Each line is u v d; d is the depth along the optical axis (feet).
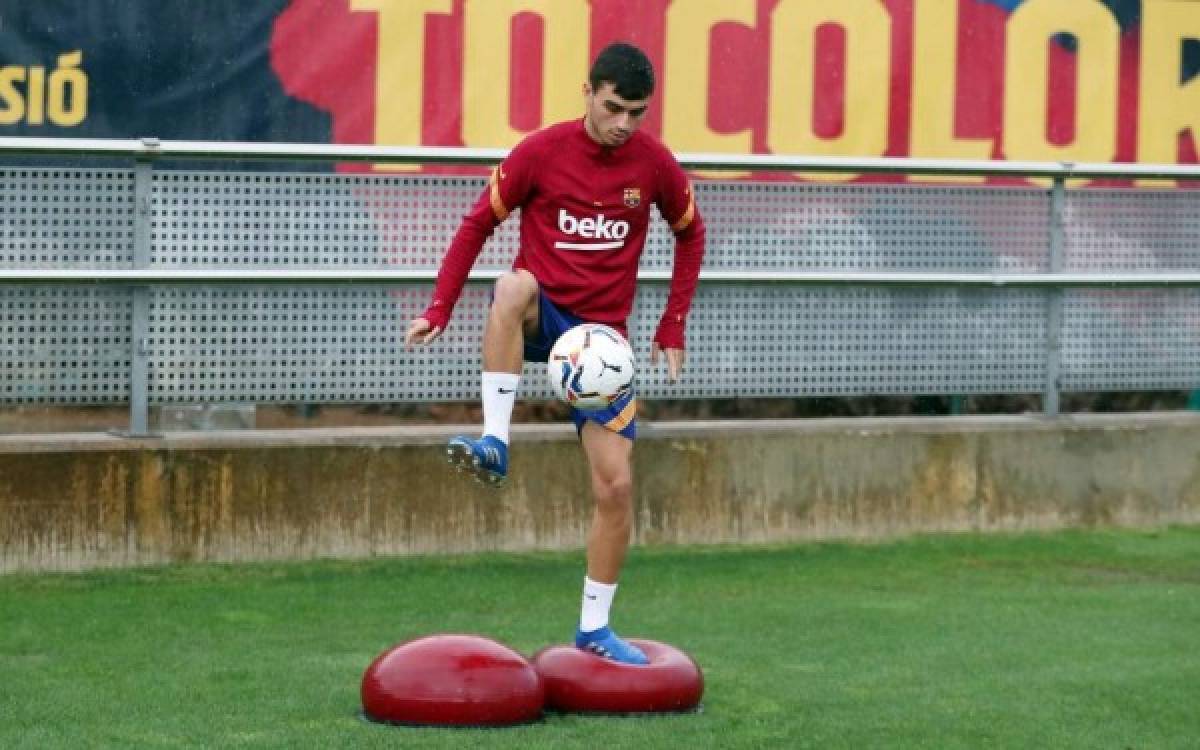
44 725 69.92
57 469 102.37
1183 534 122.83
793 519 116.98
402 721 69.67
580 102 122.62
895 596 101.30
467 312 111.55
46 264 104.17
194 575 102.06
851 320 119.85
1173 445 126.31
